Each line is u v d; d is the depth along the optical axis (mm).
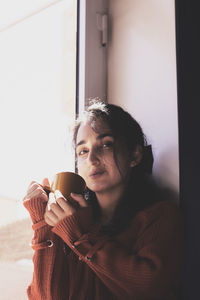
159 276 729
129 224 888
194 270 886
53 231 825
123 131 932
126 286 757
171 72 1067
